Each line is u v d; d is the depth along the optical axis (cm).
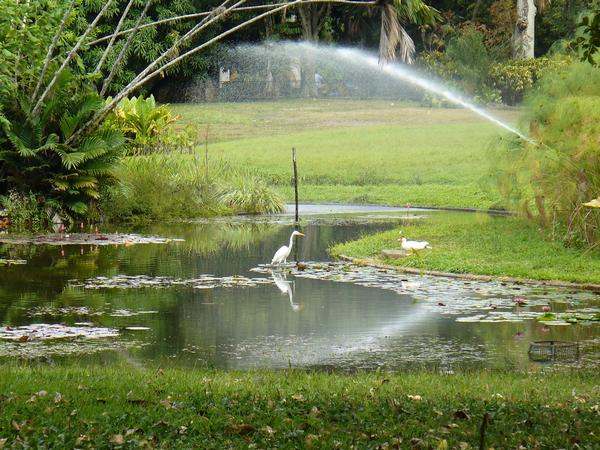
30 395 892
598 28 1254
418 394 922
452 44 5647
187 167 3325
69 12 2745
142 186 3025
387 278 1792
